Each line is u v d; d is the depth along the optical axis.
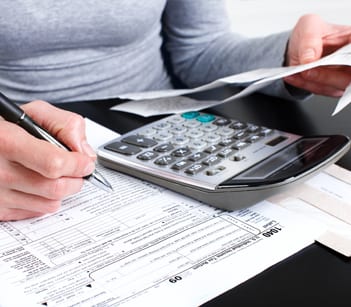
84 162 0.39
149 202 0.41
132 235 0.37
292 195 0.41
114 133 0.54
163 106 0.61
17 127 0.40
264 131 0.50
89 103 0.64
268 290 0.31
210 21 0.78
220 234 0.37
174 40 0.80
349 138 0.49
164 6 0.77
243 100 0.63
